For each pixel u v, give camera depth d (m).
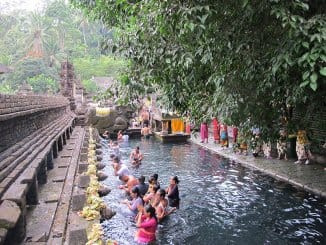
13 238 5.56
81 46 59.84
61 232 6.32
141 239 8.71
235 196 12.09
